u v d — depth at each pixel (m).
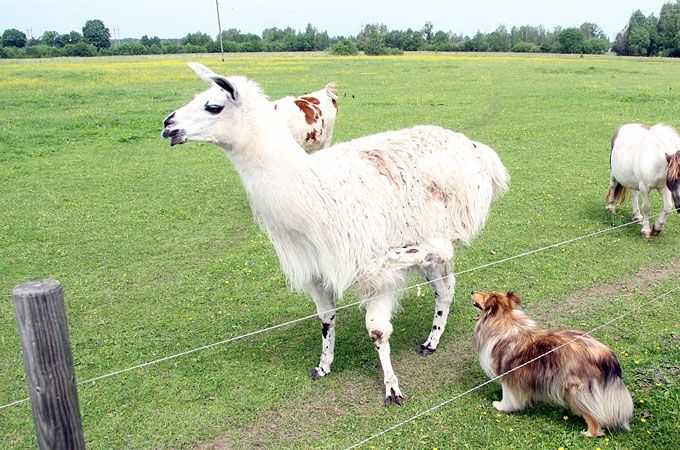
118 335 6.20
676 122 17.41
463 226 5.48
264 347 5.94
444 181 5.25
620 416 4.23
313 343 6.01
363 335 6.16
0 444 4.59
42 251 8.59
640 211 9.82
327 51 79.44
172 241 8.97
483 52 91.38
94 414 4.90
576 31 88.06
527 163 13.14
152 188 11.85
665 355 5.28
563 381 4.28
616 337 5.81
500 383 4.85
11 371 5.59
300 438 4.57
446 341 5.99
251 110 4.69
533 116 19.19
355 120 18.70
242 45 88.69
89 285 7.45
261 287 7.32
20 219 10.01
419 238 5.26
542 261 7.81
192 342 6.05
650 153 8.25
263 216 5.00
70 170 13.30
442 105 21.83
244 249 8.55
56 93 26.52
